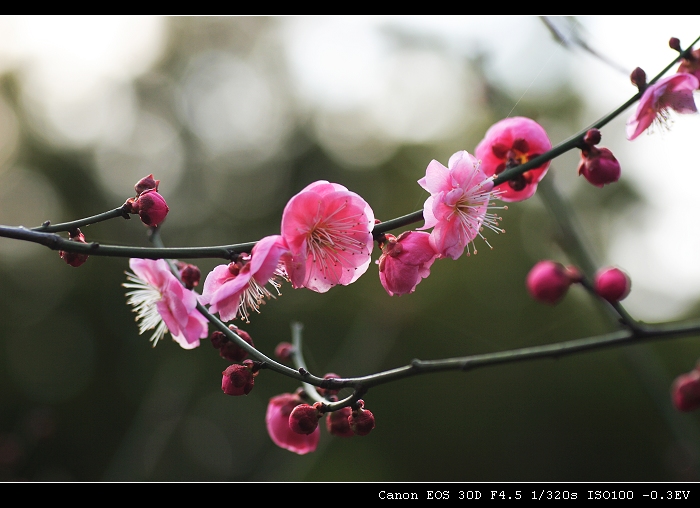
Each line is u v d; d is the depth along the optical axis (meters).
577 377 10.80
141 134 15.64
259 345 10.72
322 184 1.96
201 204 14.87
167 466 6.99
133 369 10.83
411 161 14.16
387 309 5.43
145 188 2.09
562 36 2.85
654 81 2.15
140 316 2.26
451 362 2.40
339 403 2.03
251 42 17.02
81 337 11.52
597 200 10.88
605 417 10.69
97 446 10.50
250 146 15.62
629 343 2.60
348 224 1.96
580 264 3.45
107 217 2.00
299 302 11.04
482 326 10.84
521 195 2.38
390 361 10.75
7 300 11.92
